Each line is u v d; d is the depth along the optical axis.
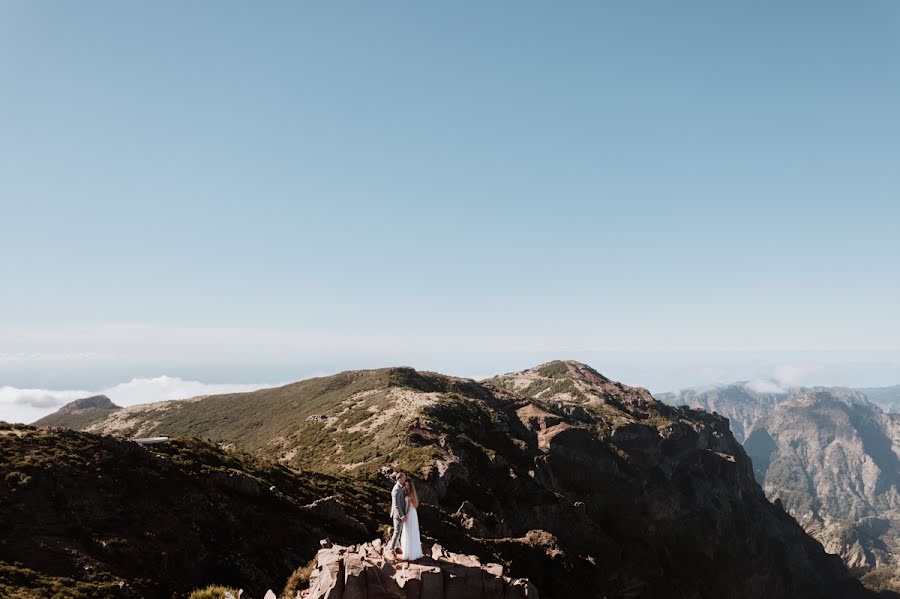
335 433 119.62
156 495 44.56
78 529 37.03
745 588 149.00
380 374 177.88
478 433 121.94
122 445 48.16
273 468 63.59
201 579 39.06
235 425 166.25
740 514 174.38
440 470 85.94
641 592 100.19
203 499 46.97
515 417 150.62
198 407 194.38
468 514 76.75
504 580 20.78
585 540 98.62
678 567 131.00
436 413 117.00
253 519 47.78
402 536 21.41
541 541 80.56
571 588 73.56
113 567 34.97
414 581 19.58
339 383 185.50
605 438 154.50
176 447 55.97
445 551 23.36
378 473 80.31
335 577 19.47
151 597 34.25
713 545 149.38
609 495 129.12
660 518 140.25
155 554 38.09
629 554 113.62
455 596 19.97
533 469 117.50
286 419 155.12
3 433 44.19
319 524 52.47
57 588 30.58
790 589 178.12
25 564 32.03
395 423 111.62
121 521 39.81
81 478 41.72
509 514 91.00
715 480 174.62
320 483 67.25
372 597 19.42
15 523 35.00
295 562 45.19
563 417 155.25
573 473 128.00
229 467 56.91
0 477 37.94
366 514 62.22
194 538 42.16
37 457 41.47
